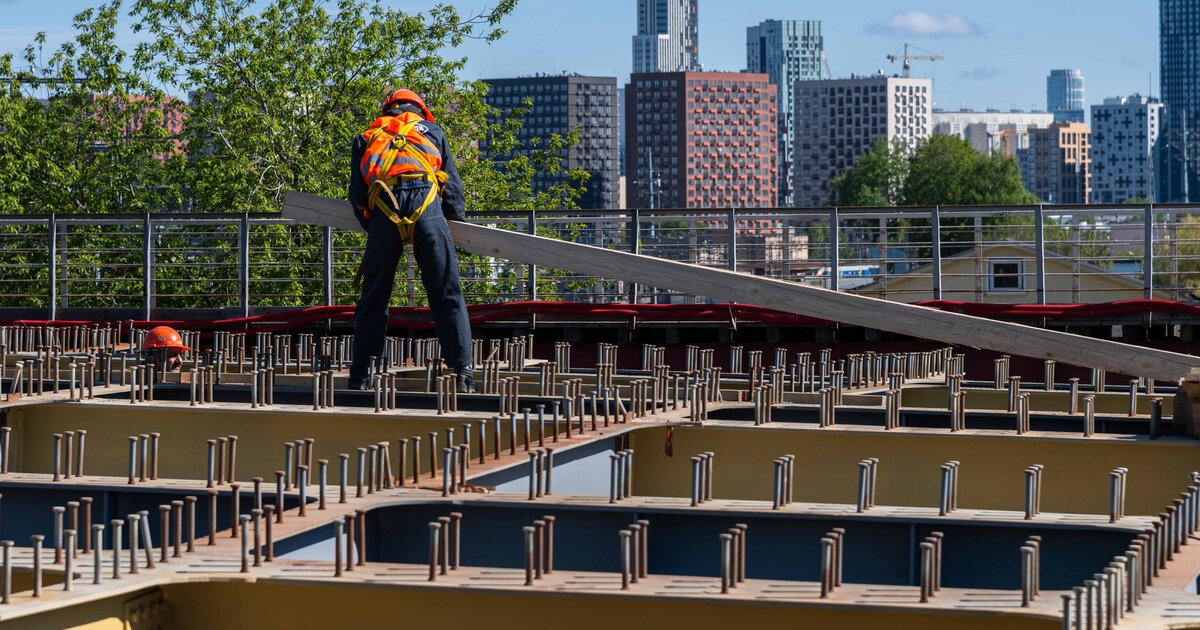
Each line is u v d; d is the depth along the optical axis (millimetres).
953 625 6367
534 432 11492
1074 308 21578
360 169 14148
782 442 11430
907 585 7965
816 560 8109
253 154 43375
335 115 44375
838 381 12820
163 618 7133
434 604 6961
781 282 13703
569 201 48875
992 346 13117
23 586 7180
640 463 11719
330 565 7332
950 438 11109
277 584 7031
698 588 6750
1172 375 12688
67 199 45844
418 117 14562
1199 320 21141
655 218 22812
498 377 13602
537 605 6867
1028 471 8031
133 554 7082
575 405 12750
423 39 45750
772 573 8148
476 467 9742
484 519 8562
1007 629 6297
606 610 6773
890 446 11242
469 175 45969
